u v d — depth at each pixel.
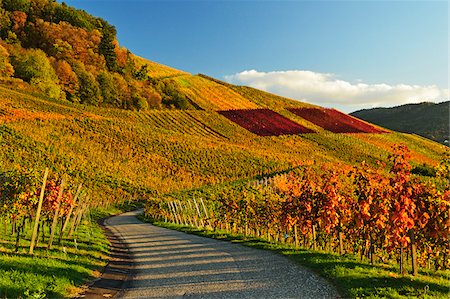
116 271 16.50
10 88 106.81
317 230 25.06
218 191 59.16
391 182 15.11
